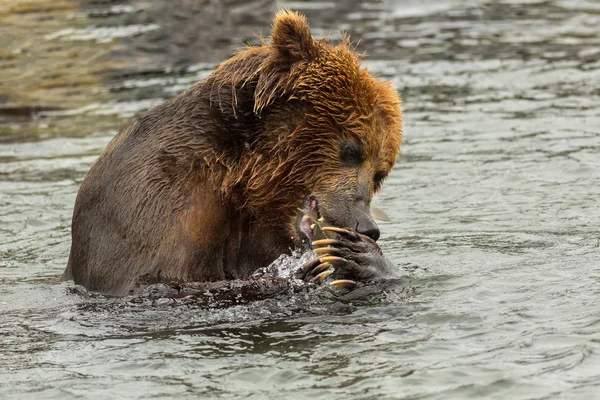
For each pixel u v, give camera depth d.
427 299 11.29
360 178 11.90
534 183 17.03
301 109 11.78
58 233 15.47
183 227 11.40
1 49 27.30
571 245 13.47
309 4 31.17
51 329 10.79
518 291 11.45
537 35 28.45
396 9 31.36
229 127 11.80
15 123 22.36
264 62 11.90
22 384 9.34
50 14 30.05
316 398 8.83
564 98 22.47
